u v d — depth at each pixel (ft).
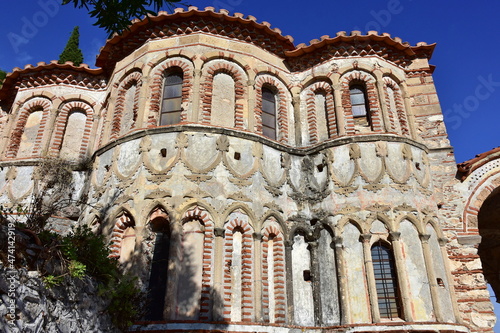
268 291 53.83
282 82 70.64
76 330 31.63
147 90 64.03
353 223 57.26
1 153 72.28
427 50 73.77
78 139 75.05
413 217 57.21
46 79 77.51
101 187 59.00
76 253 35.60
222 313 49.21
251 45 68.69
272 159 61.52
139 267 50.39
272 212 57.47
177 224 52.16
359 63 69.31
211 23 67.41
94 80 77.87
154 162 56.54
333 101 67.77
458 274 60.39
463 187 65.51
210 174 55.67
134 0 30.25
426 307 52.60
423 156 63.98
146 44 67.97
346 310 52.85
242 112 63.57
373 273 53.72
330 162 61.87
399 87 70.90
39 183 66.28
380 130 64.85
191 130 57.98
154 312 50.24
